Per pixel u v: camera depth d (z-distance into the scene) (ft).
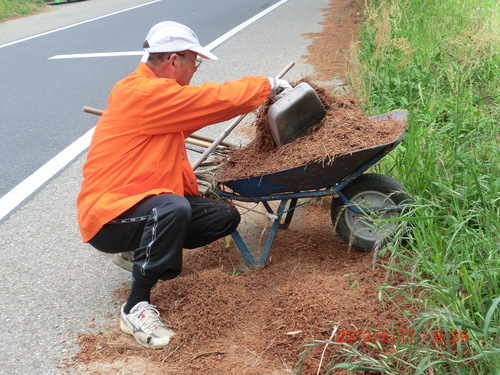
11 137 22.16
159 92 10.63
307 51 31.27
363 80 20.71
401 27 28.53
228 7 51.75
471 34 22.62
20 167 19.21
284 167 11.53
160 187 11.03
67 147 20.83
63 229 15.03
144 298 10.86
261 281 12.13
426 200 12.48
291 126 11.85
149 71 11.15
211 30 40.11
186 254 13.48
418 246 11.28
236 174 12.17
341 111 12.32
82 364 10.07
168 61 11.05
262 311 11.10
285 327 10.38
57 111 25.02
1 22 58.49
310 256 13.02
